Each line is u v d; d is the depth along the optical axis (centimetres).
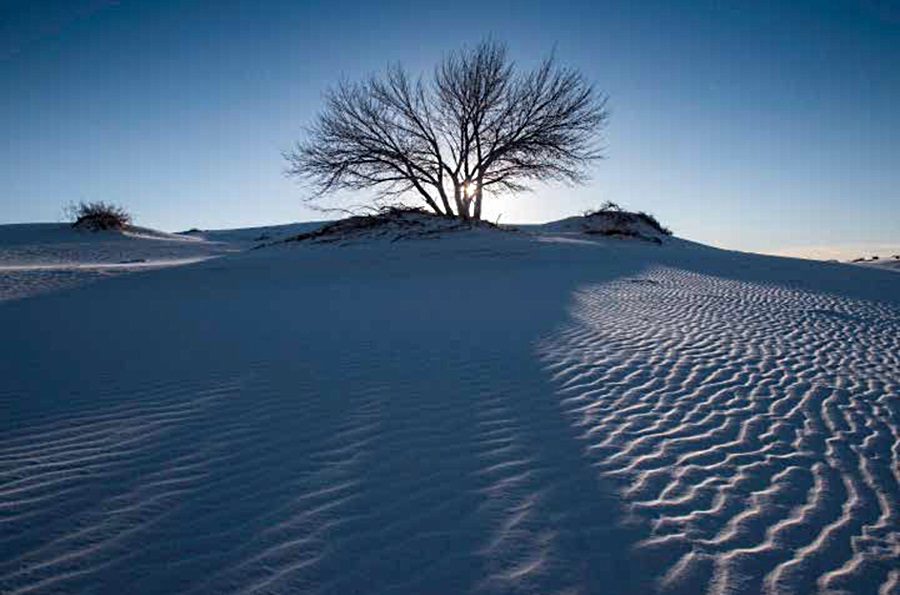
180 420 376
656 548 240
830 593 215
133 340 627
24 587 203
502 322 756
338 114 2519
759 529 258
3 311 825
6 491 273
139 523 249
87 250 2622
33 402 407
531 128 2581
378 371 504
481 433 364
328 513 261
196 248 2931
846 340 693
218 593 204
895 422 404
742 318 834
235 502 269
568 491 289
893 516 273
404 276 1404
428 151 2603
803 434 379
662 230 3938
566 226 3753
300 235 2608
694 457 337
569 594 210
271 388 449
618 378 500
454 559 228
